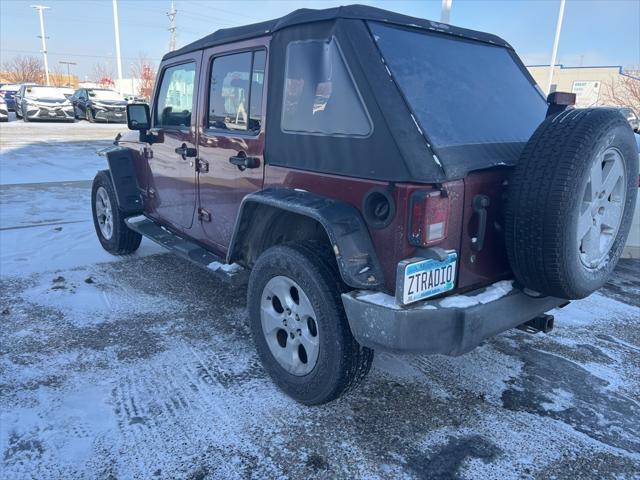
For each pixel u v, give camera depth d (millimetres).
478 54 3268
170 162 4414
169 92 4434
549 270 2424
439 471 2525
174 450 2605
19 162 12508
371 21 2770
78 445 2623
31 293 4609
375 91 2516
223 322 4102
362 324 2453
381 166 2457
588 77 39219
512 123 3014
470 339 2449
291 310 2920
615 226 2764
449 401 3109
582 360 3662
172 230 4719
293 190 2918
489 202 2564
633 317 4465
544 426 2895
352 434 2775
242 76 3402
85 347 3637
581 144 2355
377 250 2523
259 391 3143
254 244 3363
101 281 4961
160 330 3938
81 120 27250
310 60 2857
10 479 2389
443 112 2664
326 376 2725
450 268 2482
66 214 7613
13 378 3213
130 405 2967
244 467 2506
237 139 3445
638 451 2711
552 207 2342
